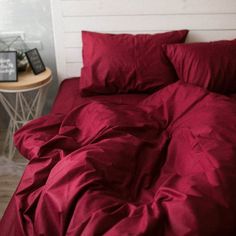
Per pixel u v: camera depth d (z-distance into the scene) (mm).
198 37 2223
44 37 2375
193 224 864
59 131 1509
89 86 1979
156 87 1989
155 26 2186
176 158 1294
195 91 1623
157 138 1455
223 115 1350
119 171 1181
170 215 917
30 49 2387
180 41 2117
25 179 1255
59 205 1033
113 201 1030
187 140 1311
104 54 1978
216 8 2121
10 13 2271
